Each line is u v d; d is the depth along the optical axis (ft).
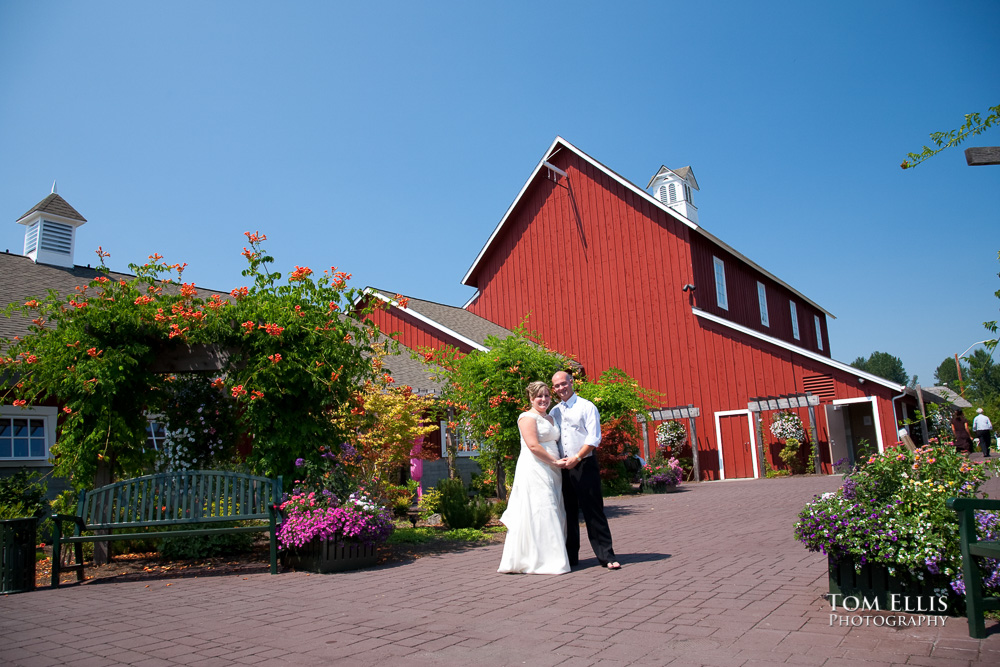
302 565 23.43
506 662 11.87
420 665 11.91
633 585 18.19
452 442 43.70
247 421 27.84
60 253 49.24
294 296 26.35
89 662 12.81
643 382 77.66
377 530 24.03
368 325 28.89
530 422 21.75
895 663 11.11
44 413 33.63
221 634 14.64
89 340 24.48
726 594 16.58
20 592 20.84
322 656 12.66
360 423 31.68
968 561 12.75
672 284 77.25
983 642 12.16
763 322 93.81
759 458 69.46
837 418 71.05
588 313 82.38
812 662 11.27
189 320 24.94
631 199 80.84
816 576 18.42
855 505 15.19
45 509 28.60
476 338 76.18
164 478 23.88
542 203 87.71
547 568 20.72
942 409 18.01
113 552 27.45
